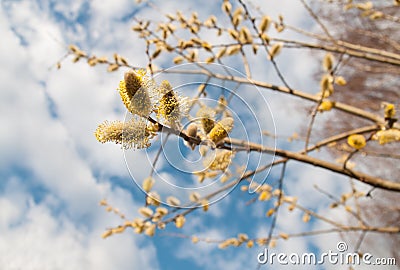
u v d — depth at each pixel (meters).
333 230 0.42
